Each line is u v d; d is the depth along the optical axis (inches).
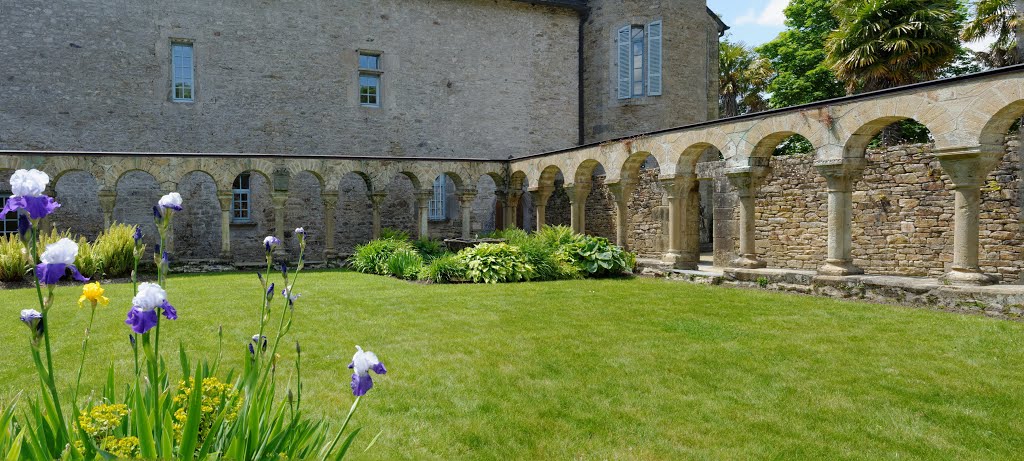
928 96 296.0
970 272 288.8
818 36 971.9
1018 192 369.1
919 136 804.0
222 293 362.9
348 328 258.7
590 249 467.8
